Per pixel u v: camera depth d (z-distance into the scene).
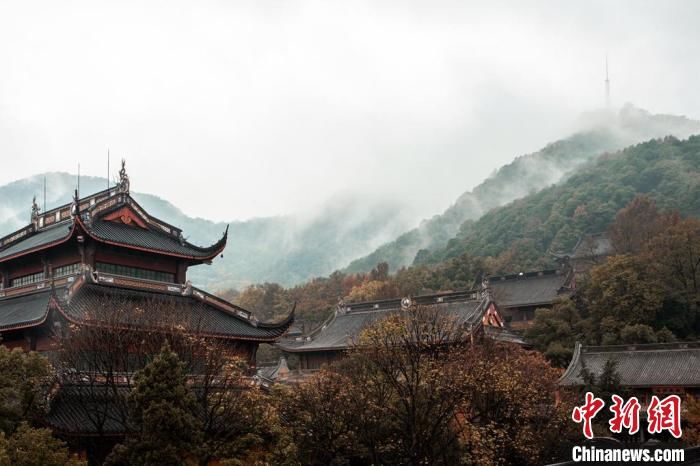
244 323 63.84
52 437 38.69
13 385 39.19
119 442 45.34
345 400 50.91
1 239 66.25
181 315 53.88
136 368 48.91
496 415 55.06
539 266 187.50
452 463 51.50
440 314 78.62
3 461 31.86
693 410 67.62
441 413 51.72
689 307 113.75
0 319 54.69
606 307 112.00
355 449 51.06
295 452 45.94
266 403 48.06
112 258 59.59
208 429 44.38
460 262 181.38
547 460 55.16
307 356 99.94
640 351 90.12
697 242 121.12
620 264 114.38
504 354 71.44
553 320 112.56
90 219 57.53
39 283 57.78
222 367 48.69
